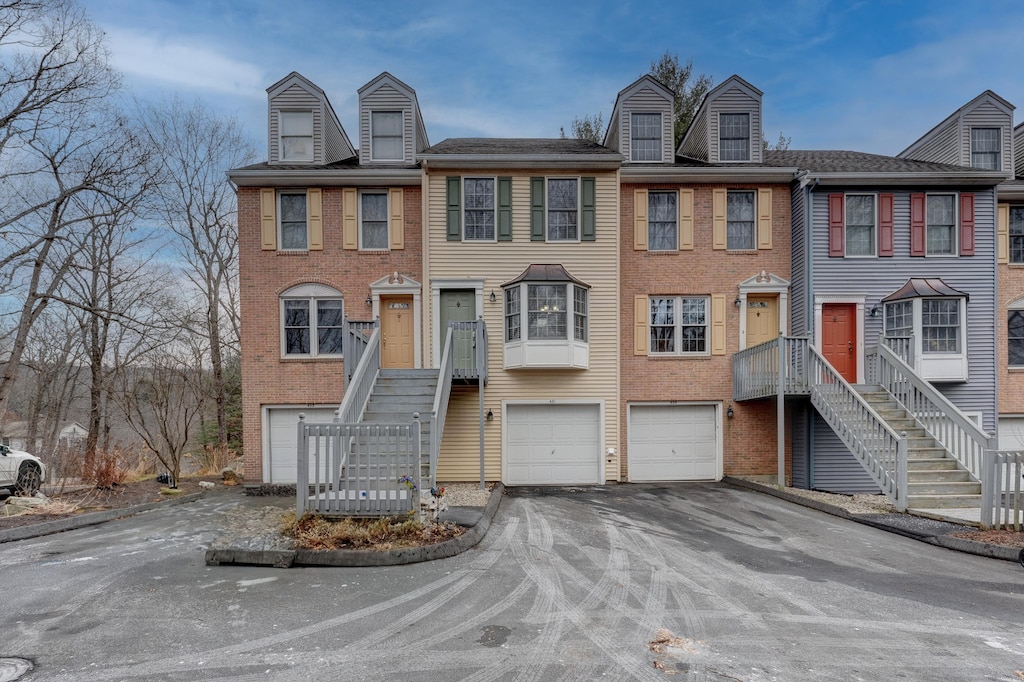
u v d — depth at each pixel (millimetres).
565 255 13367
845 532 8062
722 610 5000
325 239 13625
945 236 13445
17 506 9516
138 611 4980
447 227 13242
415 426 7402
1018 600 5305
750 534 7934
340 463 7523
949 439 10133
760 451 13773
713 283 13914
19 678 3785
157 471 16312
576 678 3748
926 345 12750
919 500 9109
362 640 4348
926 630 4594
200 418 21797
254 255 13531
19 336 15852
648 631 4531
